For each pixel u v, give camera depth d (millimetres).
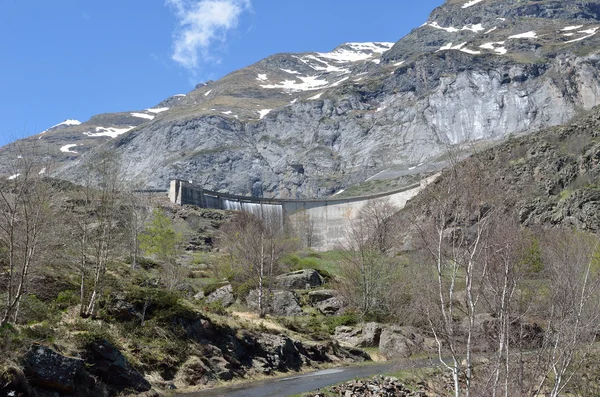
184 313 40312
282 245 79000
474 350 27266
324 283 75250
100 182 46188
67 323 33375
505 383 24453
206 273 78875
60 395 26406
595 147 112625
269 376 40781
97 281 38594
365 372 43000
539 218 101500
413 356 35156
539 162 119438
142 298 39656
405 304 55031
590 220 91688
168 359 36000
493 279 26281
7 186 35906
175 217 142250
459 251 26125
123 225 61594
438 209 27094
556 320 28422
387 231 69688
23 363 25438
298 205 188125
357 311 63281
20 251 37281
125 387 31188
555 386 25734
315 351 47719
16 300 30859
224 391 34750
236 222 116875
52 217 39656
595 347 32156
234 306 60438
